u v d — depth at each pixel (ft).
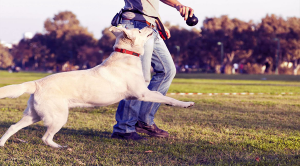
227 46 198.70
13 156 11.28
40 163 10.35
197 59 225.56
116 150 12.16
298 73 197.16
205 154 11.51
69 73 12.30
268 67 200.95
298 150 12.19
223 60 208.33
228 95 36.01
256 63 203.62
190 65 248.73
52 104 11.80
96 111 22.80
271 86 52.65
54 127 12.01
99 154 11.60
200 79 89.04
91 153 11.75
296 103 27.53
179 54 242.17
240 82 68.95
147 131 15.16
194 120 19.11
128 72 12.64
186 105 12.42
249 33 193.57
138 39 12.88
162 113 21.91
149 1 14.44
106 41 281.13
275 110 23.34
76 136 14.60
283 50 184.96
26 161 10.68
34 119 12.28
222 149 12.19
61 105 11.91
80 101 12.29
